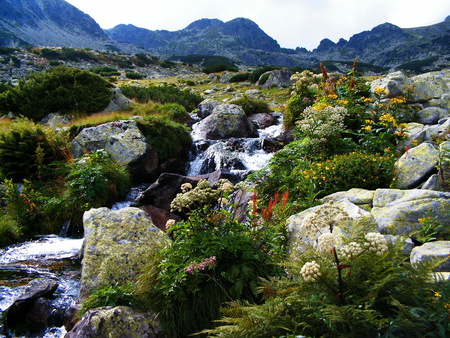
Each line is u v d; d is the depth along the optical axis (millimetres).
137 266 5938
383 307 3307
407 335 2971
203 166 15352
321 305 3268
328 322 3119
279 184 8891
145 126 15078
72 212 10461
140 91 27094
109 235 6398
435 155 7332
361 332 3045
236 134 17750
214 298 4867
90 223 6723
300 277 3605
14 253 8523
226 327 3496
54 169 12453
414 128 9938
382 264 3293
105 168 11883
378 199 6305
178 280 4730
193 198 5141
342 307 3021
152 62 94250
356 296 3250
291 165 9508
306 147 9562
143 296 5023
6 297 6195
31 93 20344
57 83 20891
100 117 16797
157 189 10953
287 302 3457
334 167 8008
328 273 3311
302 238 5336
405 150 8492
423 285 3240
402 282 3311
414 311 2980
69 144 13766
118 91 22266
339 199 6812
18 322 5555
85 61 85000
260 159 14305
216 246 4965
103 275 5695
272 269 5156
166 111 21047
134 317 4695
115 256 6000
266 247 5430
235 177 11570
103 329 4504
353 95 12164
